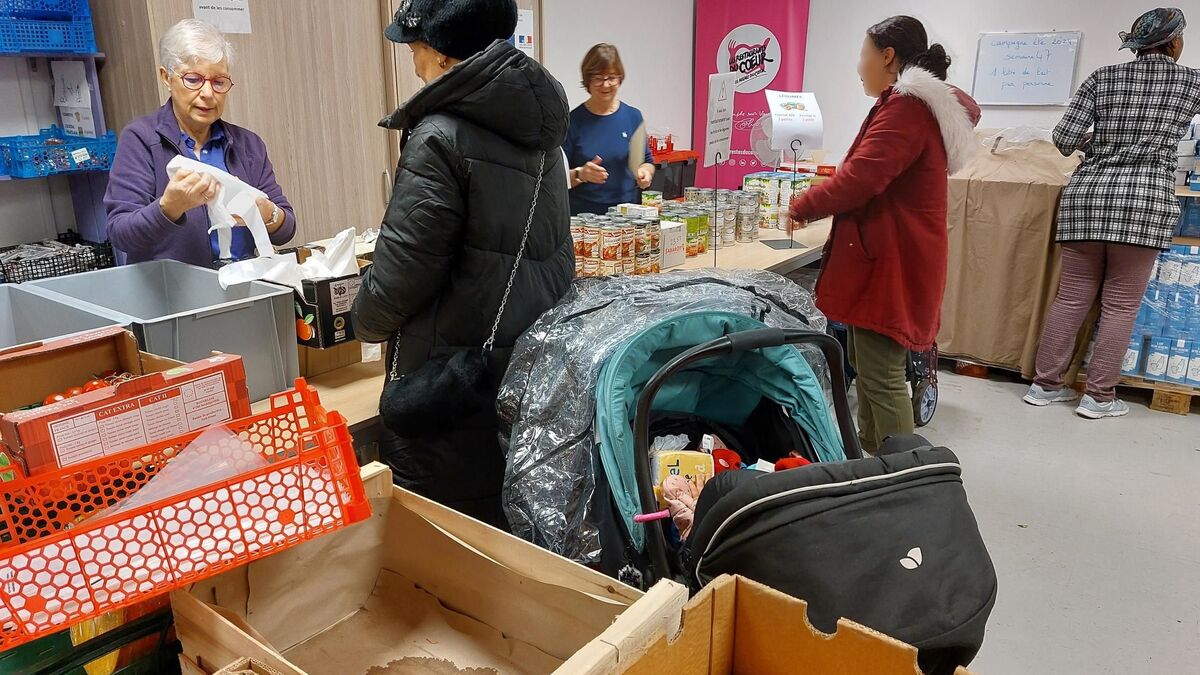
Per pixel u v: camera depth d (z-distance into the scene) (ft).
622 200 12.98
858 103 19.02
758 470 4.63
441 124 5.13
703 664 3.48
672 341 5.03
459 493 5.82
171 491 3.11
